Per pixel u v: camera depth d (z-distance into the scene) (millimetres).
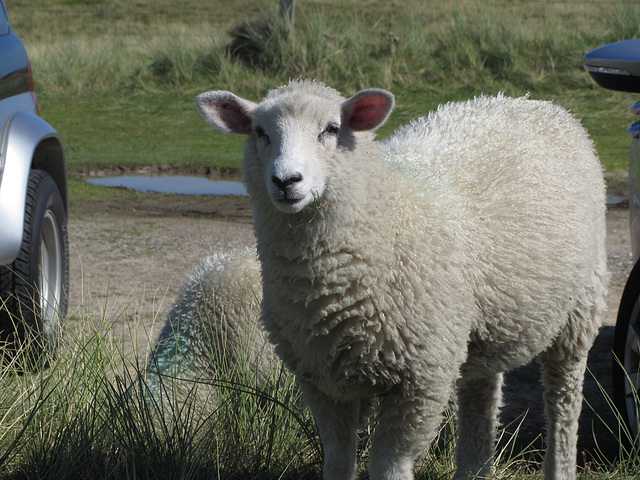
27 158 6098
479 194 4609
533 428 5777
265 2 36500
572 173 5027
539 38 20250
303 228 3922
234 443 4855
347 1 34375
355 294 3938
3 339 6000
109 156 14914
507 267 4367
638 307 5246
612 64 5535
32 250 6070
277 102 4070
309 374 4168
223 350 5637
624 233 10797
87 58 21547
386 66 19438
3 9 7004
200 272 6012
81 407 4781
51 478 4219
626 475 4609
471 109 5453
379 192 4070
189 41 21984
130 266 9250
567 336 4969
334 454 4262
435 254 4074
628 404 5309
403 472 4137
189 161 14625
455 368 4172
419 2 33375
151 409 5152
